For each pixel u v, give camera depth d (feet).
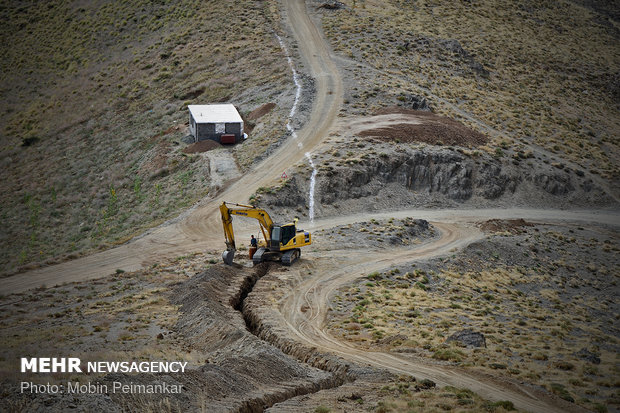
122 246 203.10
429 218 247.70
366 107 315.17
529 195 282.56
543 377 109.09
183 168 276.82
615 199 290.56
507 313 160.45
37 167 317.22
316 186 247.09
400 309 147.43
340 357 112.57
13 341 112.16
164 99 355.97
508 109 363.35
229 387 87.81
